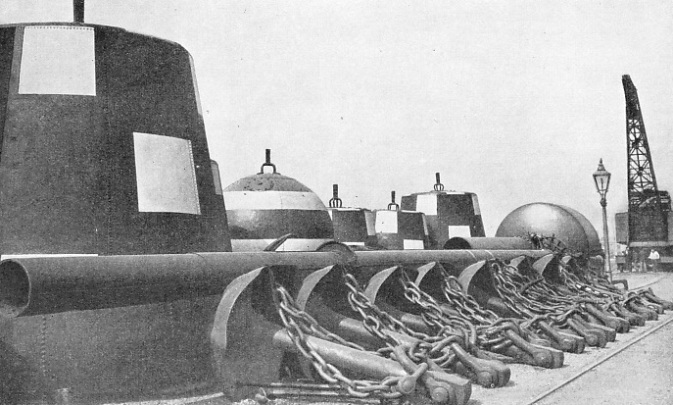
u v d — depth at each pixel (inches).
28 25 259.9
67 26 262.4
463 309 353.4
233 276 258.7
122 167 259.3
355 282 287.9
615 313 488.7
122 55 268.5
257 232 460.1
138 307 240.7
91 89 259.6
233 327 247.0
